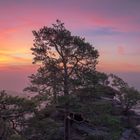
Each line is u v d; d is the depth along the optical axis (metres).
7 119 21.12
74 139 41.50
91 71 40.81
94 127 43.31
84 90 40.28
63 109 39.50
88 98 40.78
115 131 40.09
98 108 39.66
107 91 43.41
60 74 40.72
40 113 23.17
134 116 57.12
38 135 24.02
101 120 39.22
